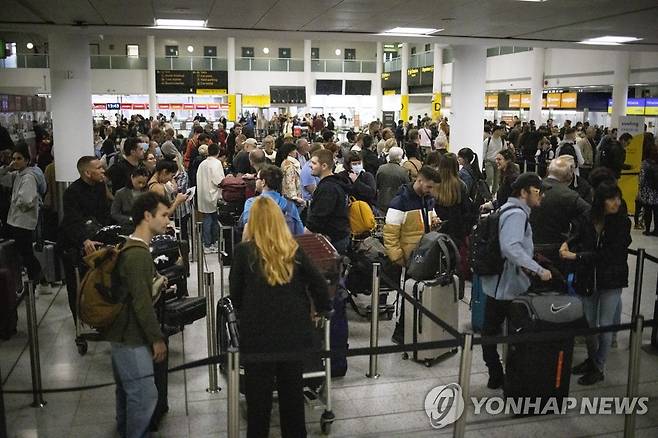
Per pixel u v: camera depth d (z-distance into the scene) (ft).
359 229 21.94
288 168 27.40
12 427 14.58
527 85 93.76
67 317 22.21
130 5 27.86
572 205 17.48
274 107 119.96
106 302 12.38
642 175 37.19
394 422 14.97
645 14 30.35
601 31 36.76
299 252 12.21
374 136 46.98
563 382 15.12
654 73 69.67
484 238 16.15
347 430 14.58
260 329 11.88
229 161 49.37
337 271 15.23
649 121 70.79
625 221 16.74
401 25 34.73
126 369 12.60
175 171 20.65
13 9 28.84
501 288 15.84
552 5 27.94
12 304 16.72
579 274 16.89
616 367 18.25
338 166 31.24
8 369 17.84
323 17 31.81
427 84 118.42
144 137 41.14
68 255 18.62
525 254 15.01
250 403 12.03
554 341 14.80
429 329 17.87
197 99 117.80
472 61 43.75
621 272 16.72
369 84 128.67
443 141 33.60
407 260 19.15
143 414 12.77
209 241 33.06
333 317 16.62
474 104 44.19
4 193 29.04
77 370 17.80
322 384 16.10
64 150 36.65
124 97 115.34
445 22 33.42
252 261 11.93
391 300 23.75
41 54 105.91
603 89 82.12
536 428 14.73
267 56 132.26
